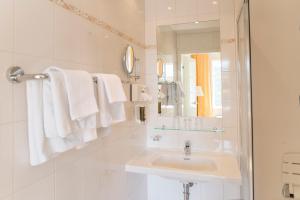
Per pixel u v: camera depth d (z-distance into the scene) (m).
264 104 1.76
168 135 1.98
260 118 1.76
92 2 1.22
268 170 1.74
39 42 0.85
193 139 1.92
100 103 1.05
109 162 1.39
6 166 0.71
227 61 1.83
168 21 1.97
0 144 0.70
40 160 0.79
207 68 1.88
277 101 1.73
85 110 0.89
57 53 0.95
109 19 1.40
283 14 1.72
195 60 1.91
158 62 2.01
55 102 0.78
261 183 1.75
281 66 1.73
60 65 0.97
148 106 2.01
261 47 1.76
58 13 0.96
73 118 0.83
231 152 1.82
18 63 0.76
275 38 1.73
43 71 0.87
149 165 1.56
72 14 1.05
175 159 1.80
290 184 1.69
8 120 0.72
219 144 1.85
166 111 2.00
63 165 0.99
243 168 1.66
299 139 1.69
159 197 2.02
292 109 1.71
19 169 0.76
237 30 1.75
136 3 1.84
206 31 1.88
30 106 0.78
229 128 1.82
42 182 0.86
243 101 1.61
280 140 1.73
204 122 1.89
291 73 1.71
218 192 1.86
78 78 0.88
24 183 0.78
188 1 1.92
